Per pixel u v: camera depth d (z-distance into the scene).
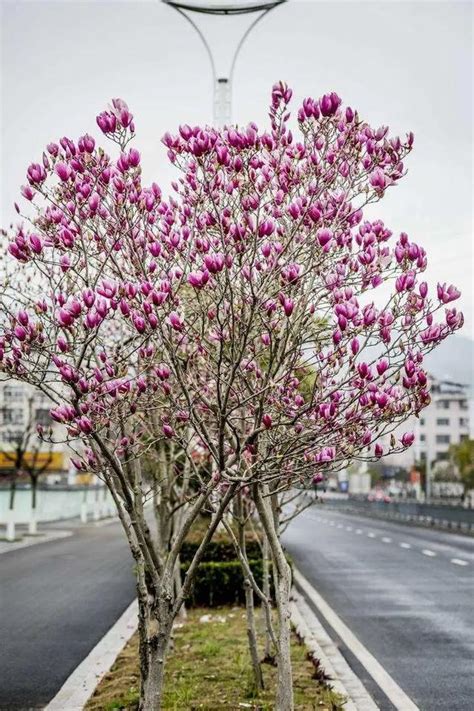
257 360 6.84
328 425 5.68
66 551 28.28
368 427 5.96
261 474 5.85
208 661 10.33
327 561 24.44
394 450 5.95
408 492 118.06
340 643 12.18
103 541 33.12
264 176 6.25
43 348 5.48
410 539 34.41
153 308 5.82
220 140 6.20
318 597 16.84
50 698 9.04
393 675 10.18
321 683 9.25
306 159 6.28
